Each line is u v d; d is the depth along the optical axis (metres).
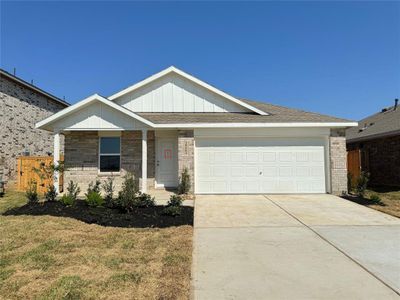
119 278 4.51
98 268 4.88
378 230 7.19
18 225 7.37
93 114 12.24
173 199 9.75
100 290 4.14
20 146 17.52
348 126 12.47
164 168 14.15
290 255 5.53
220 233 6.96
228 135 12.80
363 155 18.89
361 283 4.38
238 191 12.78
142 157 12.54
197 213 9.05
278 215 8.77
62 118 12.20
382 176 16.86
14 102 17.03
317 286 4.30
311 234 6.86
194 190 12.61
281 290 4.18
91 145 13.93
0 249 5.71
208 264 5.11
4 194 13.20
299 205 10.26
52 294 4.00
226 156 12.84
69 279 4.44
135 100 14.84
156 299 3.93
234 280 4.50
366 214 8.88
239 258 5.39
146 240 6.35
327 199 11.40
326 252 5.68
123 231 7.01
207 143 12.89
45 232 6.80
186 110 14.84
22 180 14.72
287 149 12.84
